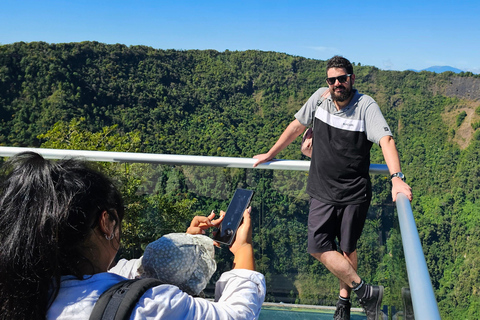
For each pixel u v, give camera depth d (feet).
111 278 2.15
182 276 2.83
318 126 6.07
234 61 344.49
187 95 319.06
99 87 268.82
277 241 6.56
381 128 5.63
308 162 6.51
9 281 1.89
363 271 6.28
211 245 3.12
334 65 5.68
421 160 308.40
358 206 5.97
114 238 2.32
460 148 302.86
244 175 6.63
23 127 214.28
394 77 344.90
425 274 2.88
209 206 6.67
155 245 2.89
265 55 347.56
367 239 6.26
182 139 284.20
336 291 6.34
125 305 1.93
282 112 336.70
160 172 6.57
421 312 2.39
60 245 2.02
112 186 2.32
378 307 5.99
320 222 6.14
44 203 1.96
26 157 2.19
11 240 1.89
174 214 6.61
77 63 264.11
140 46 309.42
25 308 1.92
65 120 225.76
